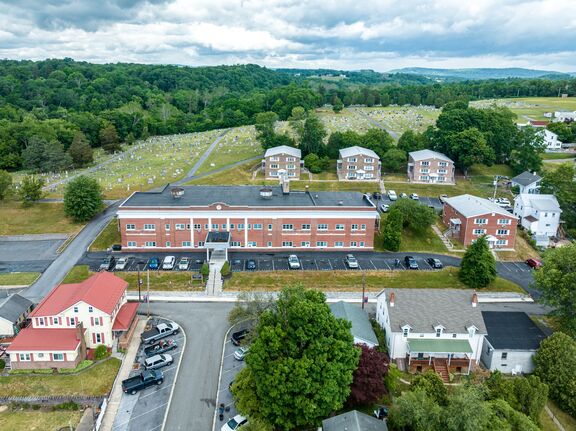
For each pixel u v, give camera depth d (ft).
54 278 283.59
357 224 331.98
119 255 314.96
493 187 471.21
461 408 147.23
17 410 179.73
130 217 319.27
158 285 276.62
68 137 606.55
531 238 366.22
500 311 244.83
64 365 201.77
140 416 176.76
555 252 251.39
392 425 166.40
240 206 323.16
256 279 286.66
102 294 220.64
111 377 197.57
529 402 177.58
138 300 260.62
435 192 458.09
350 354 168.04
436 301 220.02
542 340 209.26
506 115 550.36
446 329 209.67
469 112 531.50
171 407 181.88
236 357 210.59
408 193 455.22
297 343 165.89
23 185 386.73
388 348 215.92
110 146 640.17
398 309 215.92
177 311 251.19
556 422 184.75
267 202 336.08
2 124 617.62
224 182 472.44
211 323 240.32
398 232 334.24
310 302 169.07
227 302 261.65
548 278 235.40
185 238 325.83
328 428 155.94
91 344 213.46
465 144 488.44
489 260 289.53
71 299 217.36
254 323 211.41
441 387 178.81
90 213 362.74
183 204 327.06
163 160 568.41
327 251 333.01
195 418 176.55
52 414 177.88
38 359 200.64
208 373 201.98
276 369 157.58
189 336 228.63
